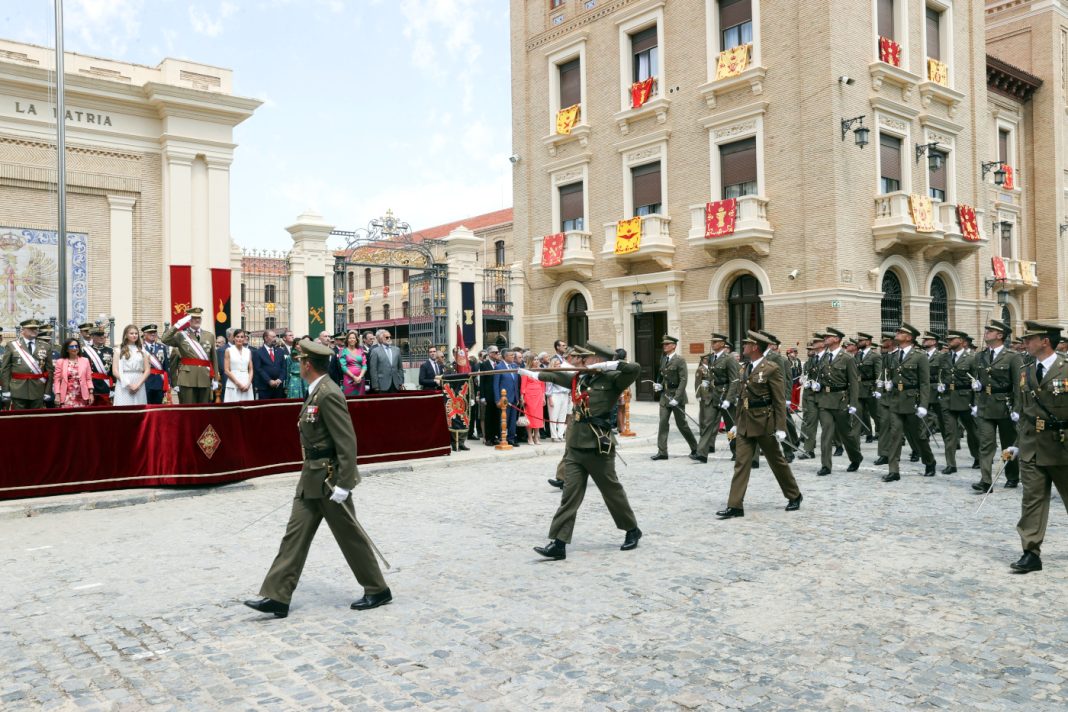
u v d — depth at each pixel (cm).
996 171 2566
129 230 1891
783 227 2127
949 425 1134
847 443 1146
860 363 1423
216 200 1962
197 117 1931
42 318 1791
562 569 631
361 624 509
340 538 534
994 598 545
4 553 709
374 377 1422
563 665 438
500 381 1398
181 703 398
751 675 421
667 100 2402
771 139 2159
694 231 2244
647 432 1678
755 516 828
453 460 1221
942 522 789
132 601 565
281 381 1394
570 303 2792
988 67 2697
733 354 1245
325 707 390
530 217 2864
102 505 907
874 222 2103
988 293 2556
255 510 883
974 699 390
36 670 443
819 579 593
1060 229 2931
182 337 1151
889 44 2153
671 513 848
